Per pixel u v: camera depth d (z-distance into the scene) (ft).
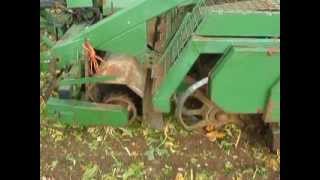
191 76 12.16
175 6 10.96
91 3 12.03
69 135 11.78
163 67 11.35
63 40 11.71
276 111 10.84
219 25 10.78
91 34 11.08
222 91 10.80
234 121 12.05
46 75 12.84
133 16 10.98
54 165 10.94
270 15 10.69
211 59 11.95
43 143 11.53
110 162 11.06
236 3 11.44
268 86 10.76
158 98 11.23
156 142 11.64
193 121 11.94
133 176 10.72
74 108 11.30
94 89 11.74
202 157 11.32
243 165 11.14
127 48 11.19
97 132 11.84
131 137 11.75
